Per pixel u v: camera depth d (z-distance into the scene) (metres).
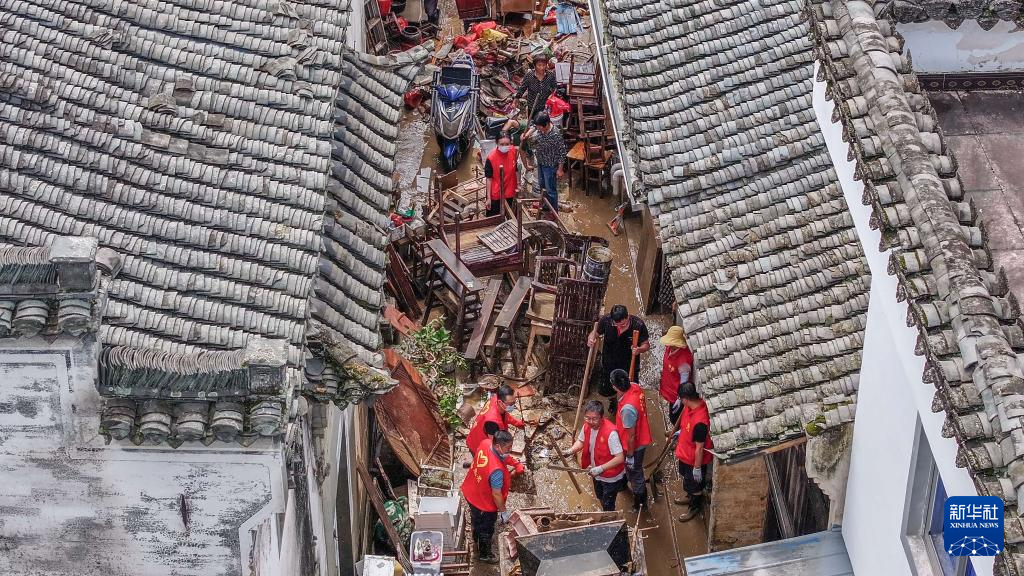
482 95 26.55
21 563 10.70
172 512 10.38
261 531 10.79
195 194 11.62
